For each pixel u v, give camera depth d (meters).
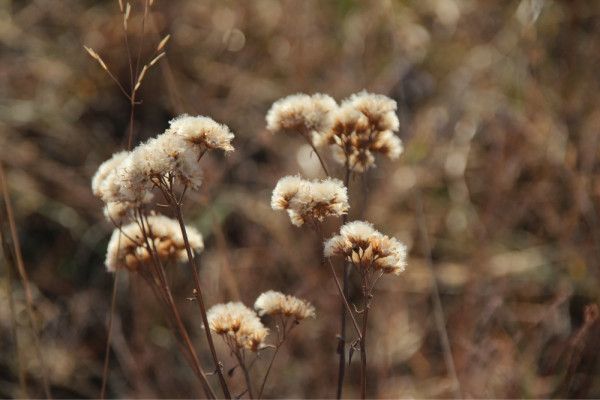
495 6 4.86
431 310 3.86
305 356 3.70
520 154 4.14
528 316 3.70
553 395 3.26
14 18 4.90
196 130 1.63
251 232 4.09
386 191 4.14
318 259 3.81
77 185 4.34
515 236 4.03
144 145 1.62
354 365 3.67
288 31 4.74
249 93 4.60
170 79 3.12
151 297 3.88
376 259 1.66
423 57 4.66
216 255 4.04
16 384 3.79
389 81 4.48
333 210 1.65
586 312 2.82
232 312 1.79
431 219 4.17
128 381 3.83
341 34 4.75
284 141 4.43
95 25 4.75
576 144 4.07
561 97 4.32
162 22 4.69
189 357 2.10
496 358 3.37
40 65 4.73
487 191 4.23
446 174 4.32
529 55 4.40
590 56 4.42
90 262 4.24
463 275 3.89
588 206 3.77
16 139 4.47
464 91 4.54
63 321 4.04
